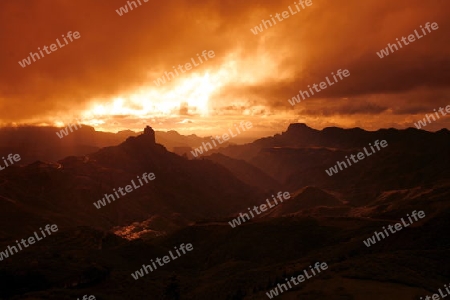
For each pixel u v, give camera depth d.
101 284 93.00
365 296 62.38
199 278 118.69
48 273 91.44
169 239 171.12
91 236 159.75
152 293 94.62
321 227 157.75
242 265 128.25
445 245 105.88
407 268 79.31
